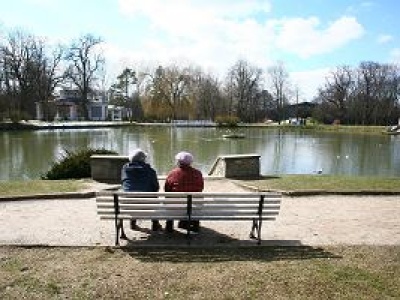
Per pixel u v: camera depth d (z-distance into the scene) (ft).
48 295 16.07
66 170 45.06
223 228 25.76
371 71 307.17
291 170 78.13
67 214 28.76
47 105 242.78
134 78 320.50
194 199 22.04
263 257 20.51
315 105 341.21
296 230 25.66
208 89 286.46
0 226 25.72
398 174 75.05
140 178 24.40
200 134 175.63
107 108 318.45
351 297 16.20
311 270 18.72
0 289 16.49
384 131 228.02
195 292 16.49
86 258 20.04
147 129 208.03
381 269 19.03
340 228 26.27
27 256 20.22
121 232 23.57
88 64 258.98
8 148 111.24
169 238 23.58
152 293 16.37
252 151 110.22
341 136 194.80
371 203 33.53
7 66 224.53
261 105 330.95
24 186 36.83
